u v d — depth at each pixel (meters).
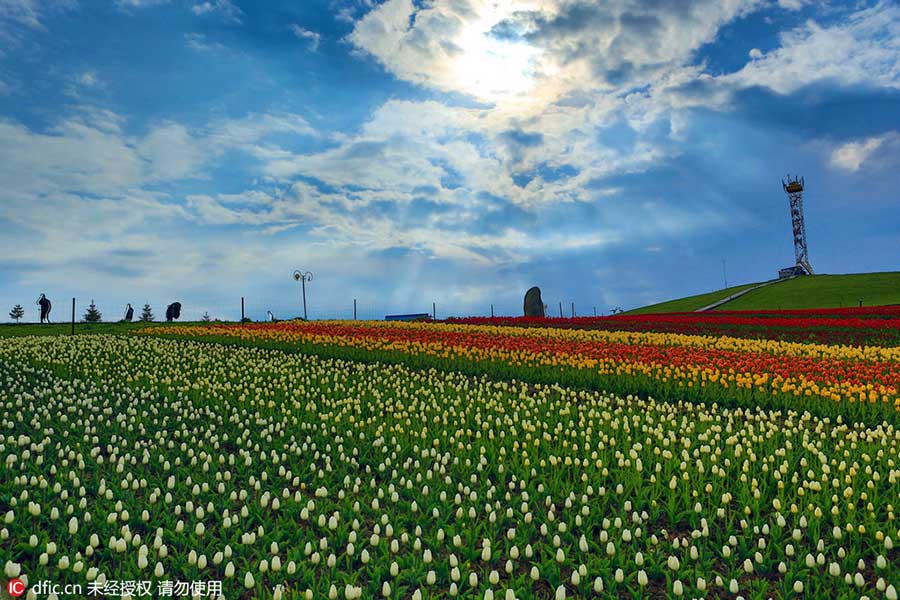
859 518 7.34
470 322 38.28
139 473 8.86
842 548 6.31
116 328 34.94
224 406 13.09
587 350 18.42
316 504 7.94
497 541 7.02
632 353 17.69
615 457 9.52
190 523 7.20
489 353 18.80
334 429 11.09
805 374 14.71
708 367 15.58
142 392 14.05
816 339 27.08
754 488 7.90
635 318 37.88
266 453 10.15
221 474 8.98
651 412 12.73
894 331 27.23
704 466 9.04
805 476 8.62
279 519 7.35
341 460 9.68
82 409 12.59
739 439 10.88
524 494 7.77
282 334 25.66
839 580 5.98
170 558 6.36
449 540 6.96
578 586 6.04
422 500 8.03
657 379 14.70
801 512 7.57
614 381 15.34
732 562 6.42
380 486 8.46
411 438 10.89
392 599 5.79
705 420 11.90
